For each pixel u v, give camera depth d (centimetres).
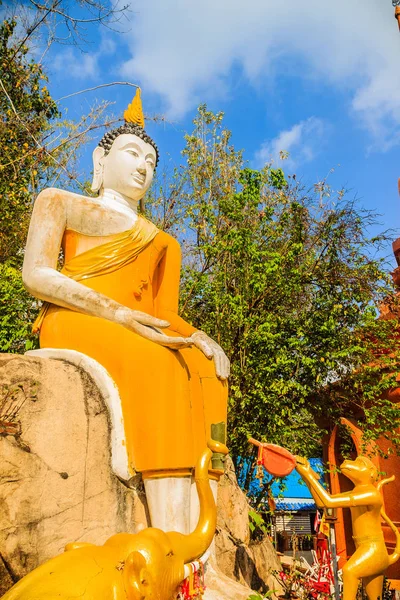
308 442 1191
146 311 507
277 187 1064
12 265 945
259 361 992
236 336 1009
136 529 404
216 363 468
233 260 1062
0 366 374
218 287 1029
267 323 966
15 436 360
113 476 404
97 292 448
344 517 1205
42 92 1184
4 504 344
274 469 522
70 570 241
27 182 1070
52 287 450
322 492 577
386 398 1113
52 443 377
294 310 1091
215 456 421
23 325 781
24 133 1087
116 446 405
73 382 405
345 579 565
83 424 398
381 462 1130
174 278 549
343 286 1102
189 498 418
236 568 600
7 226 966
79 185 1069
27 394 375
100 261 486
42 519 358
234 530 633
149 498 410
